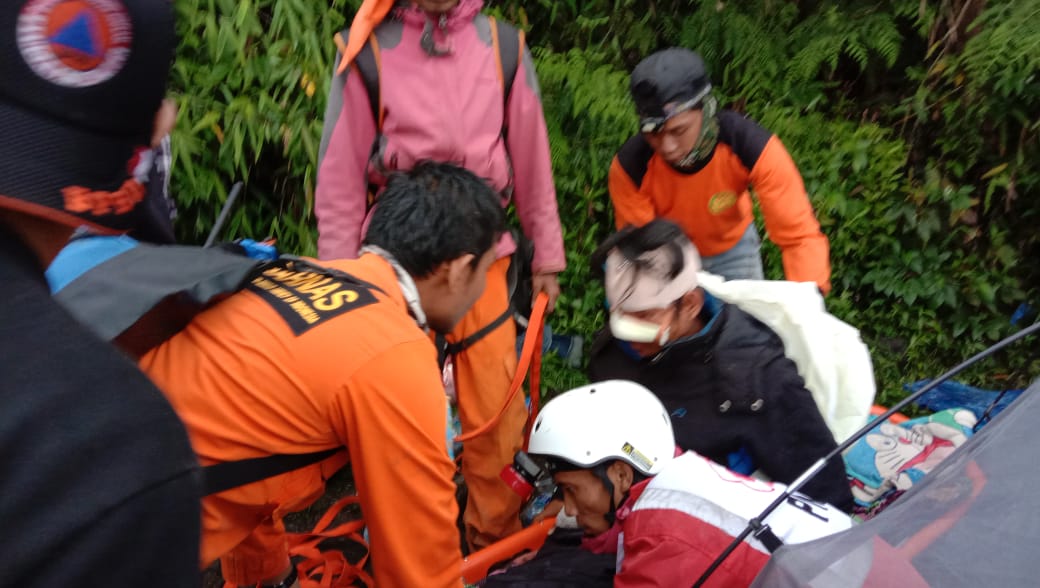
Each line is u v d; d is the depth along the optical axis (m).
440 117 2.19
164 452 0.67
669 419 2.07
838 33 3.80
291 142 2.87
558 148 3.42
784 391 2.03
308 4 2.99
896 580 1.08
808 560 1.19
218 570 2.55
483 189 1.66
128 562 0.64
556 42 3.92
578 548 2.14
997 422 1.29
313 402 1.32
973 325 3.68
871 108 4.04
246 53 2.91
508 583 1.97
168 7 0.84
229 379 1.30
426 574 1.49
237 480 1.35
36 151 0.75
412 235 1.58
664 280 2.02
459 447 2.96
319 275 1.46
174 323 1.31
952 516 1.13
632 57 4.03
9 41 0.73
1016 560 1.01
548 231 2.52
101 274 1.26
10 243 0.70
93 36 0.77
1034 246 3.84
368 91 2.21
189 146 2.73
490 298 2.42
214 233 2.01
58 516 0.61
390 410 1.34
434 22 2.20
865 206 3.67
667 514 1.66
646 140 2.54
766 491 1.73
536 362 2.65
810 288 2.07
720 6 3.94
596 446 1.90
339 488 3.00
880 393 3.56
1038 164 3.64
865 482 2.47
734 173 2.52
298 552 2.42
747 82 3.85
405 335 1.38
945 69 3.70
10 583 0.60
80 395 0.64
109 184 0.82
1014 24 3.38
